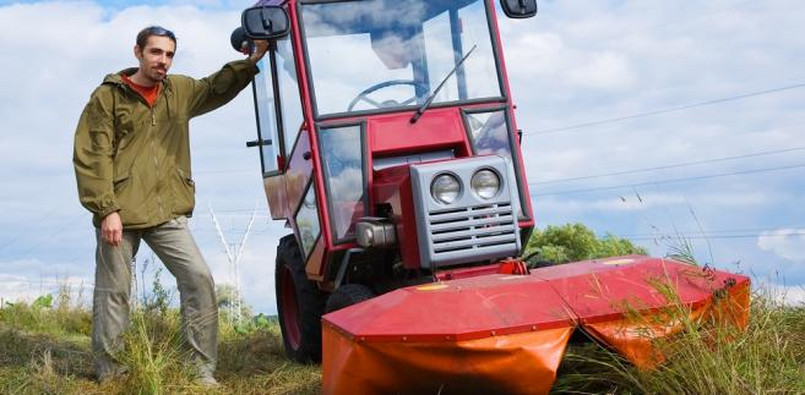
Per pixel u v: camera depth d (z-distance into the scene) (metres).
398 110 6.30
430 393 4.66
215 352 6.49
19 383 6.17
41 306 10.92
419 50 6.42
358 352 4.63
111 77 6.27
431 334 4.48
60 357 7.55
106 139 6.18
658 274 4.96
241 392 6.12
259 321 10.70
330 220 6.19
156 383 5.97
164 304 6.82
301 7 6.35
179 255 6.39
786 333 5.59
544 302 4.68
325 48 6.33
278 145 7.12
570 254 16.86
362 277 6.35
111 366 6.42
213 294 6.45
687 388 4.65
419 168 5.60
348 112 6.28
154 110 6.34
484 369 4.50
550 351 4.53
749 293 5.12
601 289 4.79
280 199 7.32
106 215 6.12
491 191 5.63
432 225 5.54
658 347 4.69
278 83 6.92
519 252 5.65
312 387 6.11
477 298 4.67
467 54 6.44
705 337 4.82
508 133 6.37
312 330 7.02
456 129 6.28
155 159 6.34
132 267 6.45
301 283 7.07
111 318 6.41
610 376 4.97
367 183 6.18
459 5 6.50
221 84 6.70
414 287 4.94
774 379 4.78
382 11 6.43
